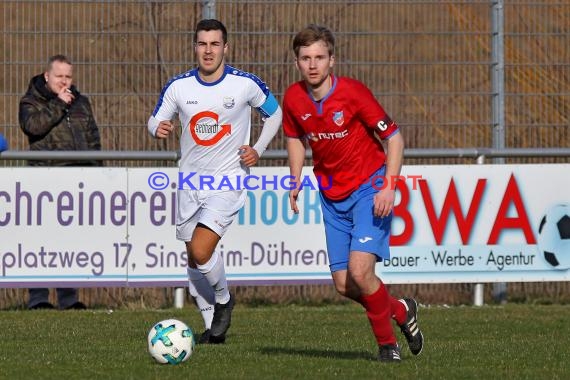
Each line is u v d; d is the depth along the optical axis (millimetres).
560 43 37844
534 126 37656
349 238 22188
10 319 31781
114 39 36062
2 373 21188
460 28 37375
